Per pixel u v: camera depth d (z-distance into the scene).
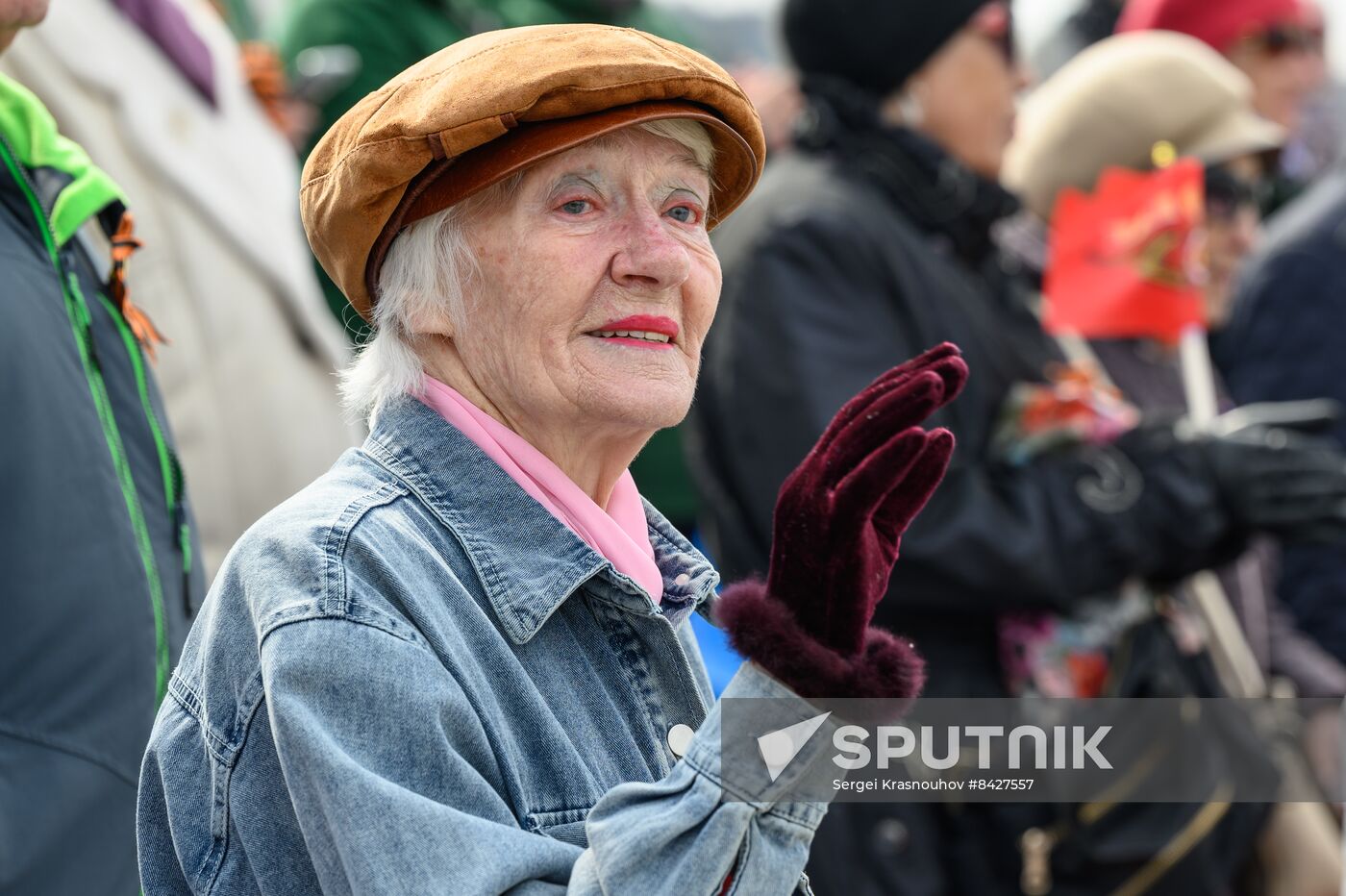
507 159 4.22
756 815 3.75
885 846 7.67
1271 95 12.95
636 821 3.74
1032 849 7.93
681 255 4.35
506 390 4.41
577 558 4.29
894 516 4.04
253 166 8.18
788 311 8.15
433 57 4.42
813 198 8.45
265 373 7.77
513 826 3.90
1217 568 8.61
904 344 8.31
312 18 10.32
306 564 3.97
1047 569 8.06
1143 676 8.35
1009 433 8.41
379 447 4.38
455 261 4.36
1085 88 10.22
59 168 5.61
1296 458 8.50
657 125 4.41
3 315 5.24
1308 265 11.42
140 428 5.76
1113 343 9.64
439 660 3.96
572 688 4.25
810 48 8.99
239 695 3.99
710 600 4.84
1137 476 8.35
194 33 8.12
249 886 4.00
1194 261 9.35
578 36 4.31
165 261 7.60
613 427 4.44
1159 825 8.17
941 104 8.89
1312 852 9.27
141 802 4.31
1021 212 9.16
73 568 5.24
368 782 3.72
